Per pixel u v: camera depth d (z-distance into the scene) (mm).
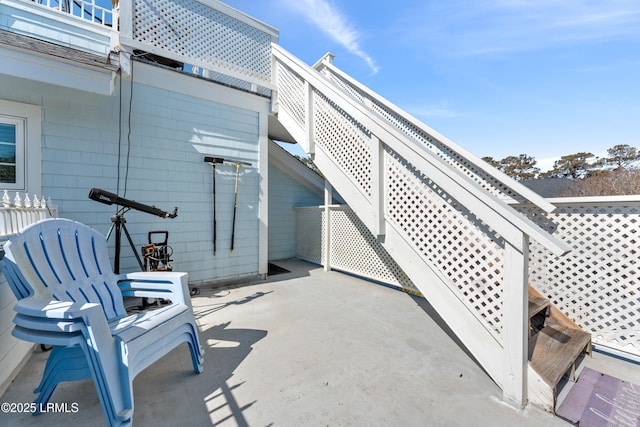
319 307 3539
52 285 1776
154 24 3770
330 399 1779
